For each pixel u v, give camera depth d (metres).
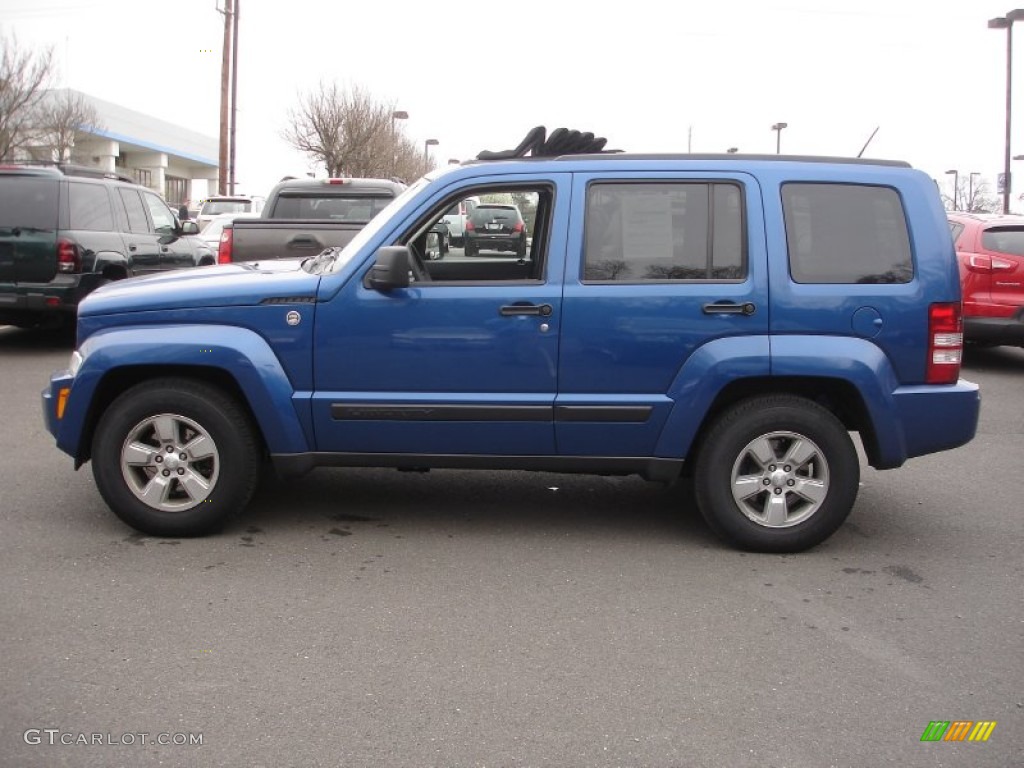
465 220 5.63
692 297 4.90
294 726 3.31
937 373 4.95
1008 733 3.34
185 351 4.94
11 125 27.42
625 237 4.99
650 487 6.36
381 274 4.85
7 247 10.44
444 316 4.95
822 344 4.88
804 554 5.12
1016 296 10.48
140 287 5.23
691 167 4.99
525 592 4.52
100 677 3.63
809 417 4.94
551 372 4.97
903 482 6.66
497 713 3.42
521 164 5.06
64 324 11.68
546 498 6.07
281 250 9.55
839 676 3.74
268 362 4.98
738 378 4.89
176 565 4.78
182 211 13.55
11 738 3.21
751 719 3.41
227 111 32.09
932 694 3.61
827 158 5.06
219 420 5.03
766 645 4.00
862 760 3.16
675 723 3.37
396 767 3.09
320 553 5.00
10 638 3.94
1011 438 8.04
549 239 4.98
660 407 4.95
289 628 4.08
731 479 5.02
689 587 4.62
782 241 4.92
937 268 4.94
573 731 3.31
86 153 41.53
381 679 3.65
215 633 4.02
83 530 5.26
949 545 5.31
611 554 5.07
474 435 5.03
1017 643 4.06
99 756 3.11
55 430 5.18
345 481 6.36
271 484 6.25
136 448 5.07
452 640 4.00
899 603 4.47
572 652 3.91
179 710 3.40
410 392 5.02
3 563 4.76
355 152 35.31
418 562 4.90
